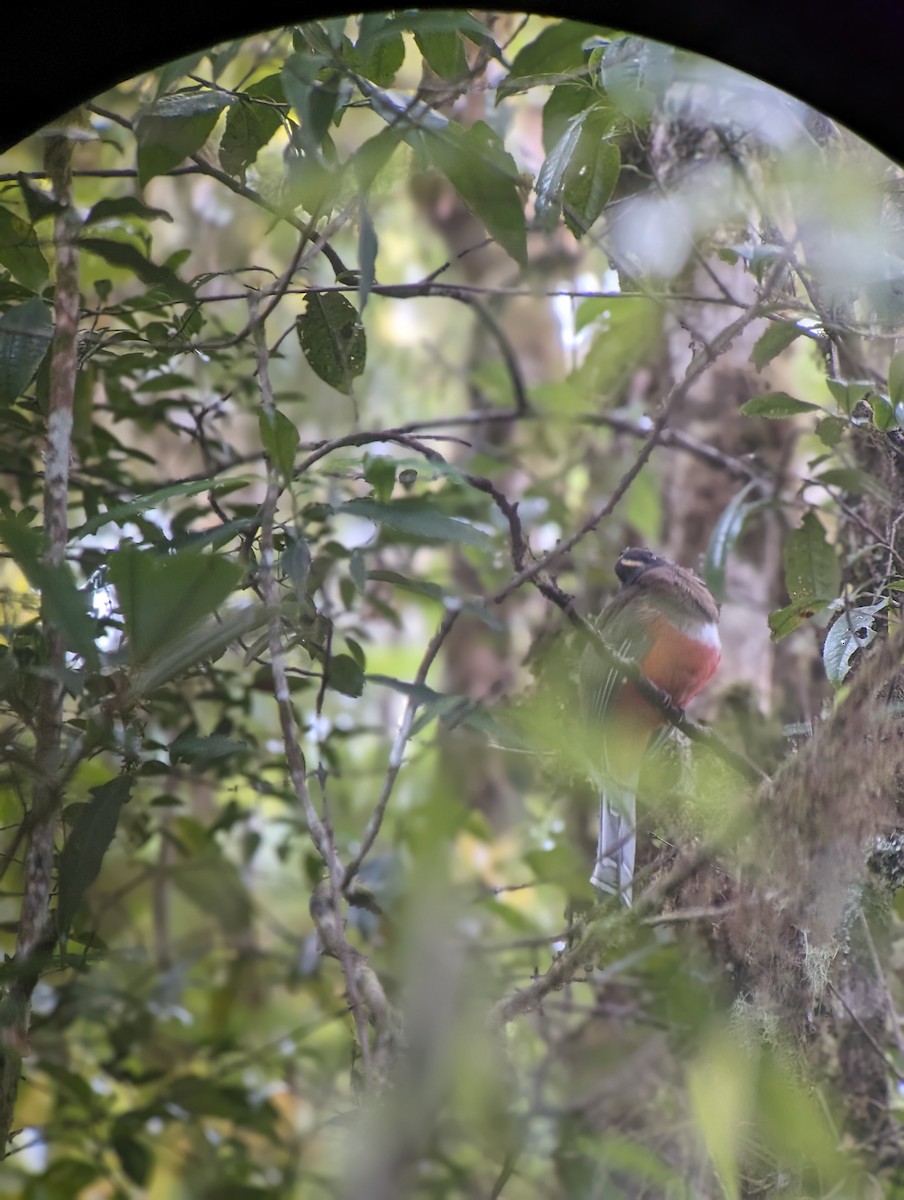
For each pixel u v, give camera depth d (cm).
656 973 701
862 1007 610
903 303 454
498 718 527
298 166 452
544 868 695
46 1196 690
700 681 712
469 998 436
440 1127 552
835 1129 542
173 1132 792
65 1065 754
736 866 470
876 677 434
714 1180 608
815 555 600
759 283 525
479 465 934
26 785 445
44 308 455
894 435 553
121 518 480
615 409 869
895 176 450
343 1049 796
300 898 1029
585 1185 666
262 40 636
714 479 832
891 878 495
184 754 447
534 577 542
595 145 498
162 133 466
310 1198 773
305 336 527
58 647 419
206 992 888
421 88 477
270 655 491
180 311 695
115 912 806
